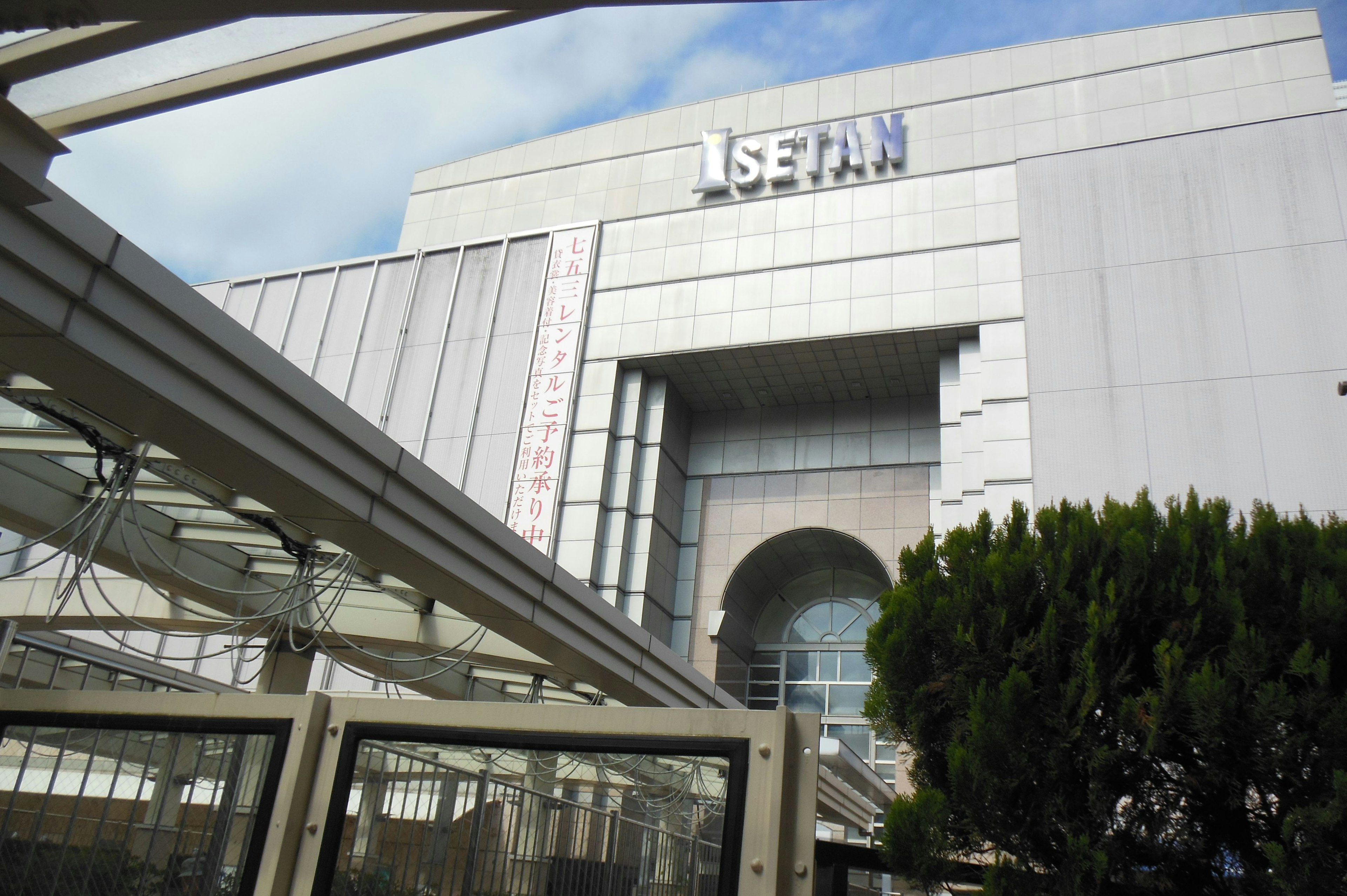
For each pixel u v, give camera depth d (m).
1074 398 22.09
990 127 26.05
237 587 12.49
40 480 10.23
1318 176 22.08
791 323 25.70
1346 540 6.68
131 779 6.43
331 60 5.54
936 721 7.29
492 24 5.23
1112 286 22.81
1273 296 21.48
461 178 31.91
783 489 27.66
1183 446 20.92
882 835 6.68
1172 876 6.36
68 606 13.57
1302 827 5.71
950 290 24.59
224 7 4.58
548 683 16.78
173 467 9.62
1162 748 6.32
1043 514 7.67
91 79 5.61
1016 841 6.55
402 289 30.23
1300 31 24.30
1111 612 6.71
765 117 28.59
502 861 6.32
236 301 32.25
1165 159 23.50
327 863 5.80
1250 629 6.30
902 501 26.41
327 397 8.36
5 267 6.00
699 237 27.77
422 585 10.61
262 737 6.21
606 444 26.36
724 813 5.43
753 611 28.67
